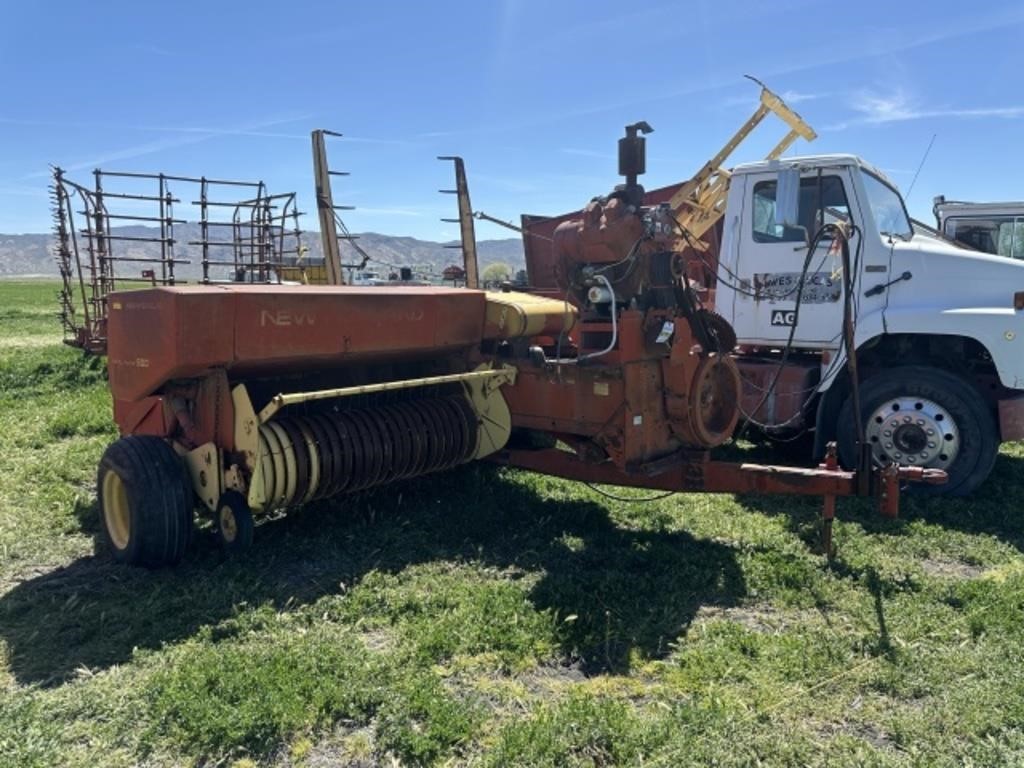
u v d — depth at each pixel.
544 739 2.90
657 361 5.05
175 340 4.27
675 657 3.65
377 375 5.69
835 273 6.21
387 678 3.36
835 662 3.55
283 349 4.63
